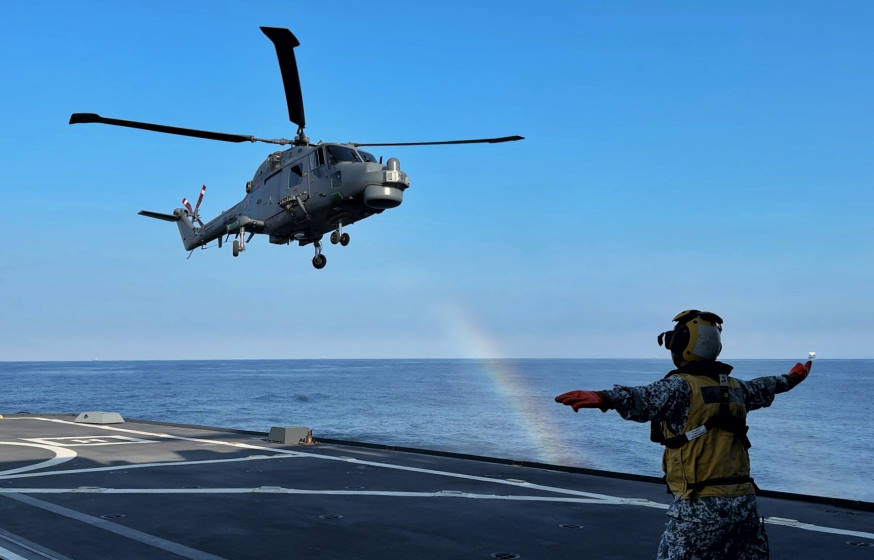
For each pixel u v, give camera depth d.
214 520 8.20
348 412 72.50
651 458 42.00
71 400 92.88
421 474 11.50
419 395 106.88
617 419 71.31
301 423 59.88
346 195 17.00
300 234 19.08
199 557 6.64
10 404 84.50
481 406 83.69
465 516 8.43
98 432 18.17
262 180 19.70
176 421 61.53
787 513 8.52
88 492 9.88
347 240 18.67
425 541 7.28
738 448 3.87
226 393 111.00
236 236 20.59
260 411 73.31
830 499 9.13
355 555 6.77
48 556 6.59
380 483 10.67
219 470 11.87
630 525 7.97
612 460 40.81
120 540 7.24
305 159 18.08
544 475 11.43
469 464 12.62
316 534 7.56
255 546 7.07
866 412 81.50
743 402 3.95
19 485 10.42
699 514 3.76
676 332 4.14
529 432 55.81
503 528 7.82
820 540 7.20
